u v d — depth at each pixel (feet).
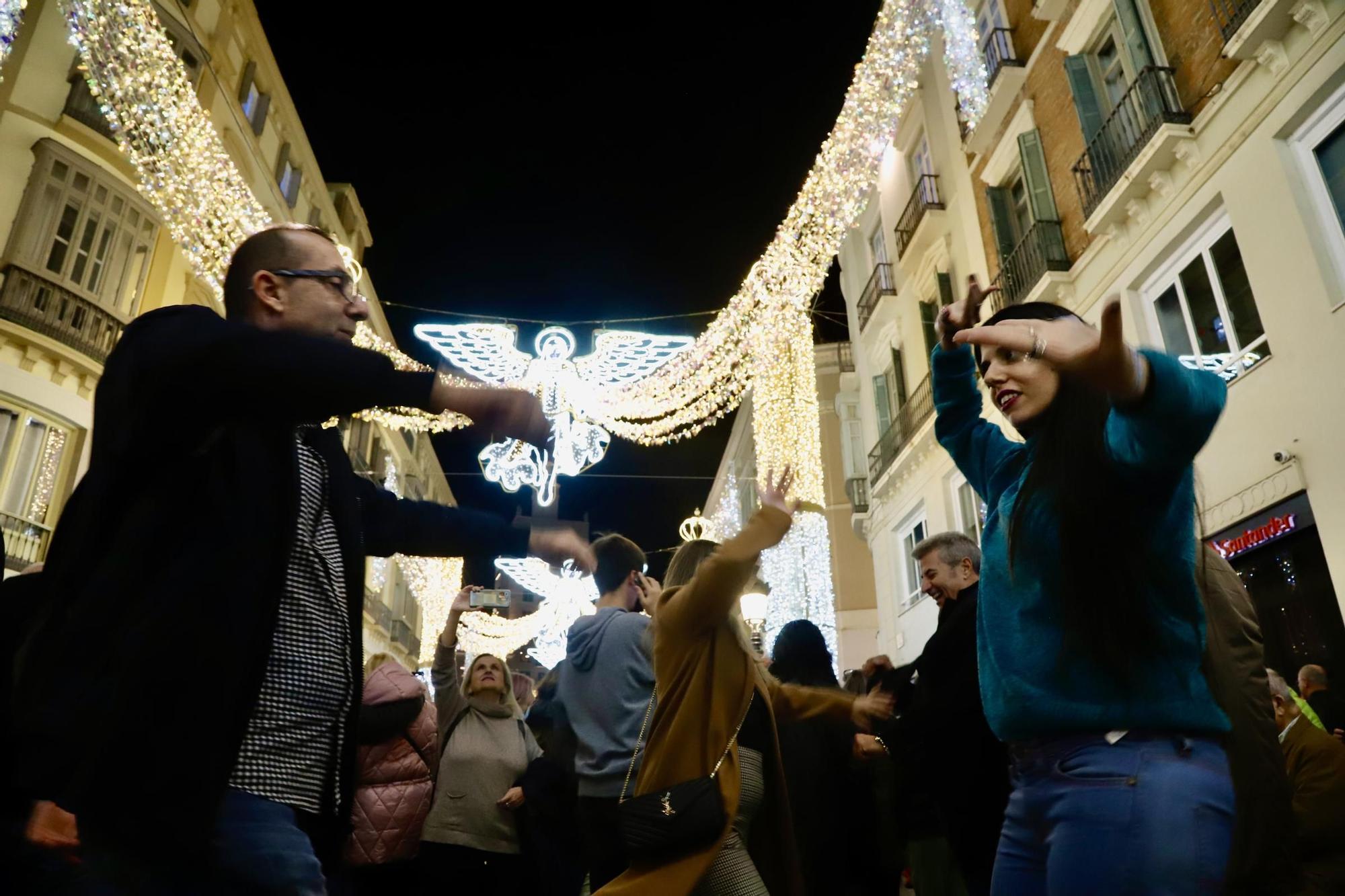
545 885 13.52
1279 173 26.94
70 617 3.79
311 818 4.37
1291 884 5.73
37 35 45.55
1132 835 4.58
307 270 5.08
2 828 3.87
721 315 39.11
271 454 4.37
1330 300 25.13
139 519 3.98
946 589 12.46
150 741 3.56
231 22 59.11
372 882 13.41
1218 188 29.50
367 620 92.27
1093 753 4.91
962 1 27.68
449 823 14.84
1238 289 29.30
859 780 12.17
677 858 7.74
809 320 52.34
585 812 9.72
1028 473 5.49
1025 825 5.26
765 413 53.26
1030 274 40.04
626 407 43.27
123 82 27.04
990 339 4.52
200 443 4.10
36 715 3.59
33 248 44.47
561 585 53.83
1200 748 4.83
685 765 8.20
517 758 15.62
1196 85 30.78
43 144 45.21
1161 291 33.22
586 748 9.91
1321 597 25.29
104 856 3.52
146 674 3.64
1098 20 36.37
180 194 31.78
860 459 71.77
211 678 3.76
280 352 3.84
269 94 66.39
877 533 61.21
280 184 69.77
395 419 51.01
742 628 9.01
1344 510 24.36
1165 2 32.24
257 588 4.03
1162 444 4.49
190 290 55.88
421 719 13.98
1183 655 4.92
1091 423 5.08
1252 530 27.66
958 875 12.46
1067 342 4.43
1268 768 5.89
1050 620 5.20
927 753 10.42
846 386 73.26
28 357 44.19
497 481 35.22
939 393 7.39
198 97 54.85
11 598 6.00
